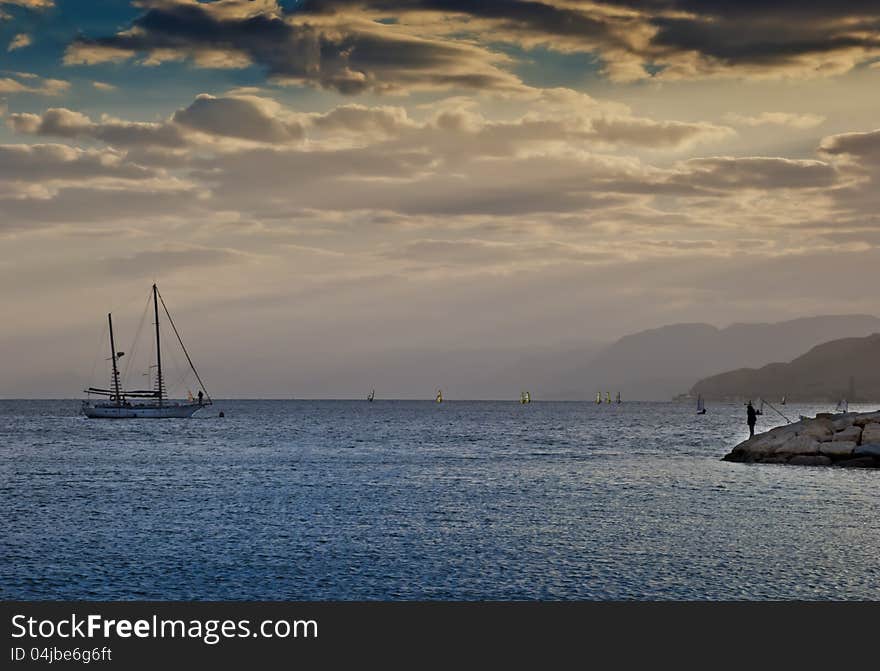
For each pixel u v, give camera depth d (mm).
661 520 45500
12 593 31391
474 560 35750
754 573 33562
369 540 40031
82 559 36188
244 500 54344
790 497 54531
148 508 50812
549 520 45719
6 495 57312
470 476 69625
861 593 30969
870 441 77812
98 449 104375
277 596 30922
